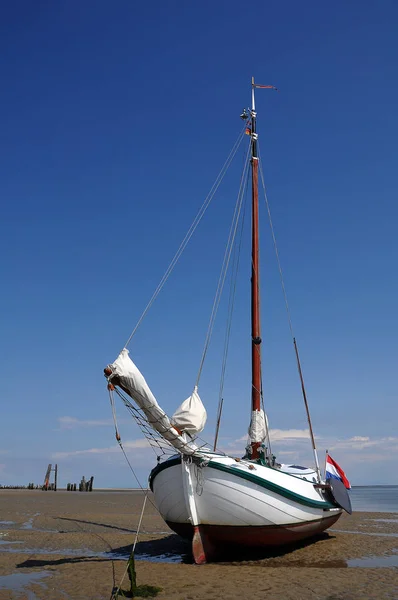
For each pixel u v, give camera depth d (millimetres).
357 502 64000
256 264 23766
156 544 21484
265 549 17750
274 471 17828
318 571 15469
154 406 15117
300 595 12703
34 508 38750
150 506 41031
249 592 13031
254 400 21453
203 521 16688
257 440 20547
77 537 23203
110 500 49125
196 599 12438
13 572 15617
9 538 22906
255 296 23156
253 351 22281
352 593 12867
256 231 24375
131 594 12867
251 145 25859
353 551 19391
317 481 22078
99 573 15281
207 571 15477
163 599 12445
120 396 15312
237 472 16297
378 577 14586
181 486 16594
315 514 19219
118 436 14883
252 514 16531
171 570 15633
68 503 44250
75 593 13086
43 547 20734
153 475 17609
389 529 26750
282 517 17219
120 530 25938
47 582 14258
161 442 16516
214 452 17094
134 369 14875
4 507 39594
